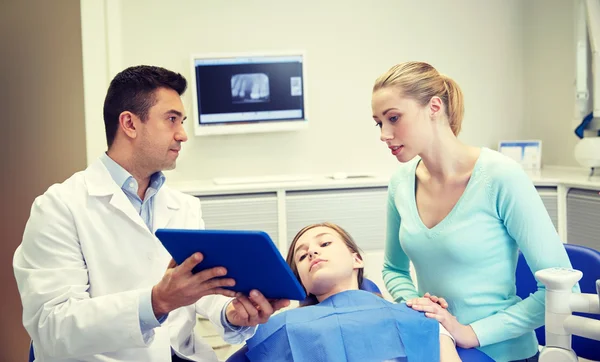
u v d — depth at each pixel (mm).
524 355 1590
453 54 3295
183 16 3068
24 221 2980
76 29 2871
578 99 2855
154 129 1545
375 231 2826
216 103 2955
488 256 1546
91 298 1396
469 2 3289
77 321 1332
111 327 1318
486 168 1537
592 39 2729
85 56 2605
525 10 3338
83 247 1489
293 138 3180
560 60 3152
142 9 3035
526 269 1751
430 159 1600
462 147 1605
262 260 1122
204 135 3096
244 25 3119
